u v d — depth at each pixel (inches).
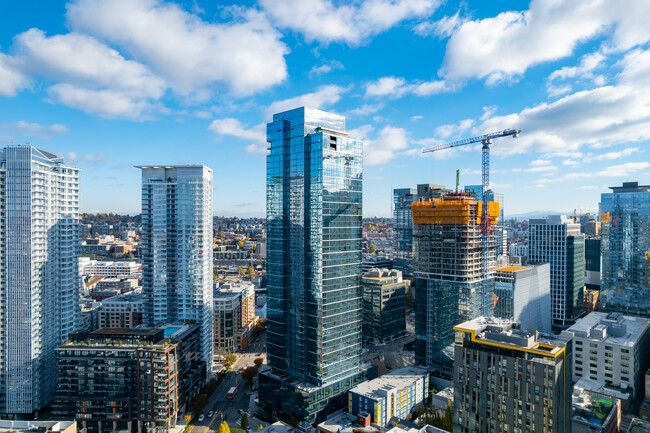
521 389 6033.5
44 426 6771.7
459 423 6653.5
